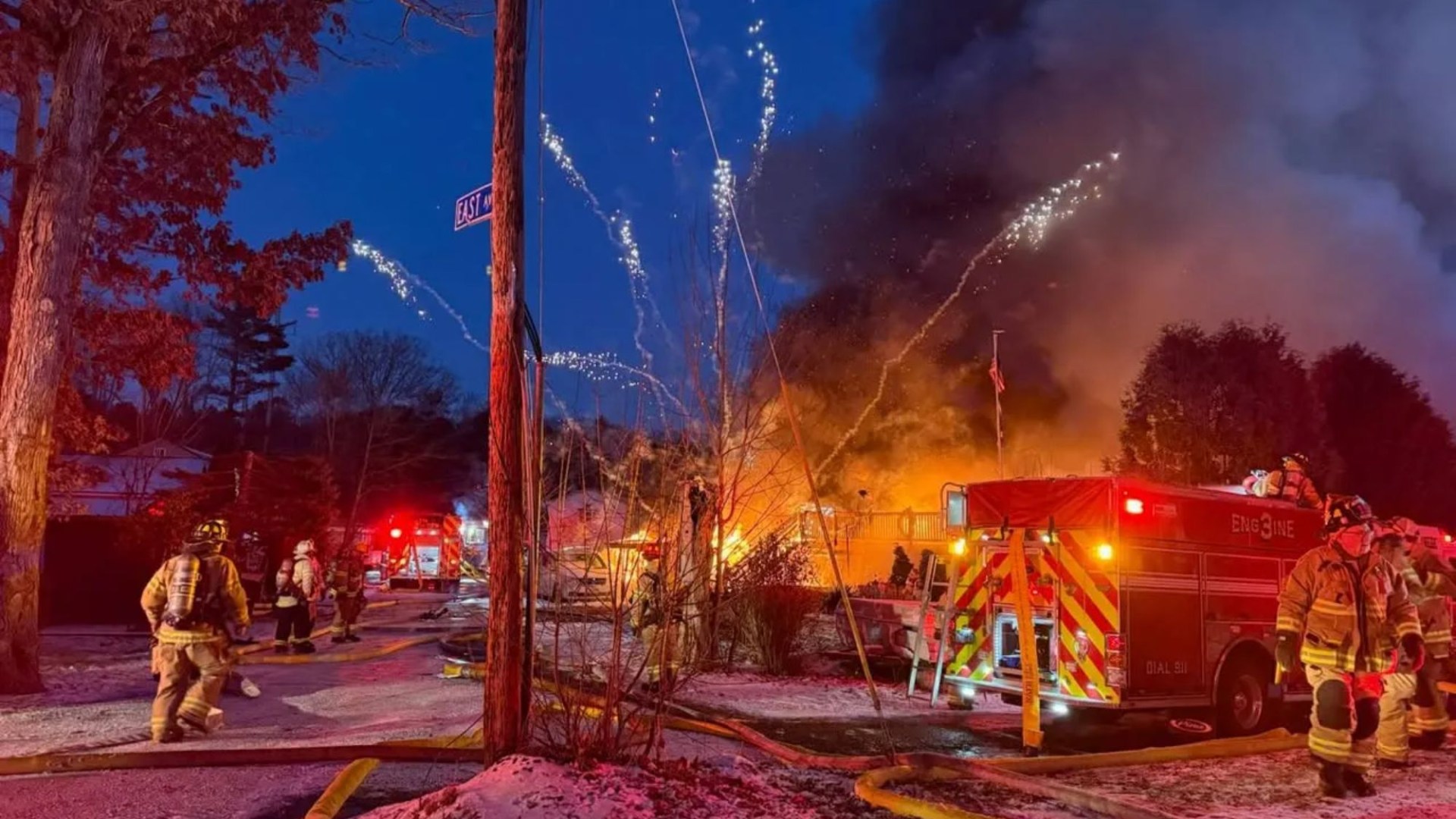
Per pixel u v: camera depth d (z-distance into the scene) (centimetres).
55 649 1500
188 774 628
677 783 540
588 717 592
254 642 1509
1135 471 3158
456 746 670
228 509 2319
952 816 521
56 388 1073
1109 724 955
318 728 809
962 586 945
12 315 1073
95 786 596
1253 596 910
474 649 1322
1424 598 811
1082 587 834
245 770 637
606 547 581
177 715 745
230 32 1211
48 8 1081
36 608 1039
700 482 627
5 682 1005
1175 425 3102
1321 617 634
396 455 4566
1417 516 3281
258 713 900
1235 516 906
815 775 638
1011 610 898
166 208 1375
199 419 3753
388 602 2731
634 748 609
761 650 1168
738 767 624
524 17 576
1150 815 540
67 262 1088
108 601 2000
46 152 1084
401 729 784
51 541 1994
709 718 792
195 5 1126
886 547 2436
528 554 564
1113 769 702
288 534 2506
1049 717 951
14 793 580
